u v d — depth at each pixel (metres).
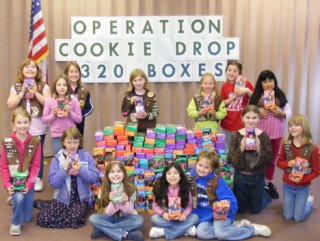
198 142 3.64
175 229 3.10
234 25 4.92
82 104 4.12
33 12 4.54
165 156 3.58
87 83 4.96
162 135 3.61
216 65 4.93
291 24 4.89
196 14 4.90
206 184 3.19
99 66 4.90
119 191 2.99
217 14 4.92
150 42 4.89
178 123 5.09
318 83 5.08
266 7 4.87
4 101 4.95
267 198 3.75
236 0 4.86
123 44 4.88
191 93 5.04
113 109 5.05
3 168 3.22
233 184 3.59
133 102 3.86
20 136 3.24
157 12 4.91
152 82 5.00
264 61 4.97
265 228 3.13
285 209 3.46
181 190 3.12
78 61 4.88
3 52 4.87
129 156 3.57
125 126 3.67
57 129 3.82
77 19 4.79
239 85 4.00
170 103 5.08
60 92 3.76
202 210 3.23
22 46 4.87
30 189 3.27
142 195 3.56
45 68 4.64
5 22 4.83
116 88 5.02
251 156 3.42
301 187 3.38
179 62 4.93
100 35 4.85
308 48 5.00
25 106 3.82
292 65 5.02
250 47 4.93
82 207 3.37
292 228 3.30
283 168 3.42
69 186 3.38
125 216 3.12
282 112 3.87
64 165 3.31
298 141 3.38
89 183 3.41
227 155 3.53
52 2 4.82
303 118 3.34
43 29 4.57
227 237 3.04
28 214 3.36
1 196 3.91
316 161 3.33
